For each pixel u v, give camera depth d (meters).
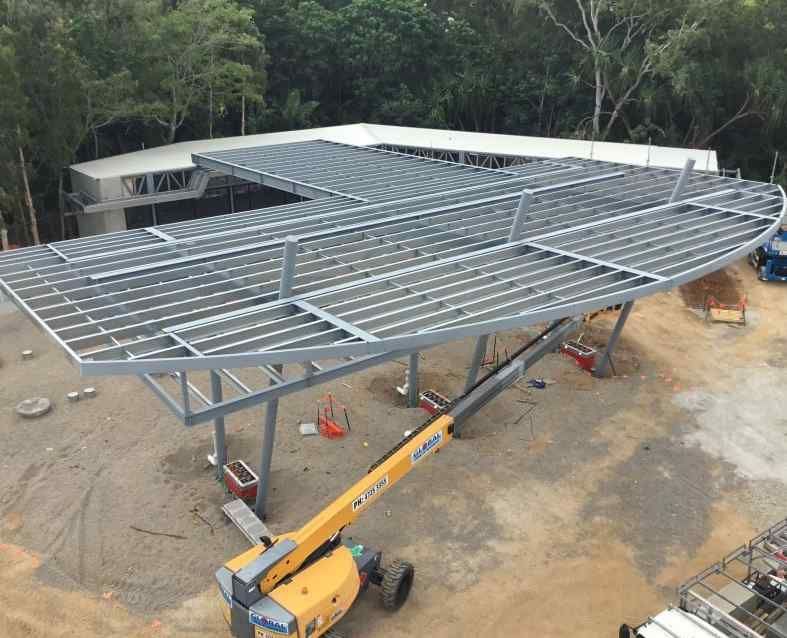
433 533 14.72
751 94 44.78
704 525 15.01
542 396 20.53
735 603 11.05
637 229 18.42
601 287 14.41
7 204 29.20
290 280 13.34
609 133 51.28
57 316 12.94
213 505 15.61
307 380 12.54
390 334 12.08
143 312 12.81
